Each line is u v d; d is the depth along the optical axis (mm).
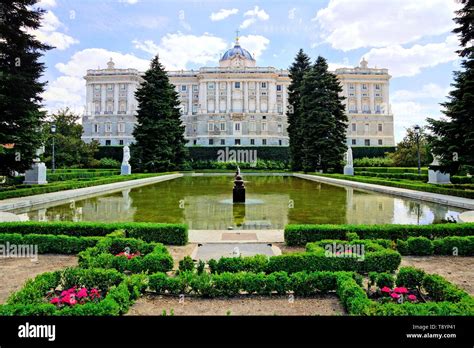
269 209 15086
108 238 8094
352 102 82688
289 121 50344
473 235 9203
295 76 49969
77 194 19906
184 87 83812
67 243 8383
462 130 18266
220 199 18484
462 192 17016
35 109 19062
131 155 42906
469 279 6719
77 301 5266
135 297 5566
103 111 80562
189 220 12609
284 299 5742
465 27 18297
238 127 77562
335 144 40000
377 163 50656
